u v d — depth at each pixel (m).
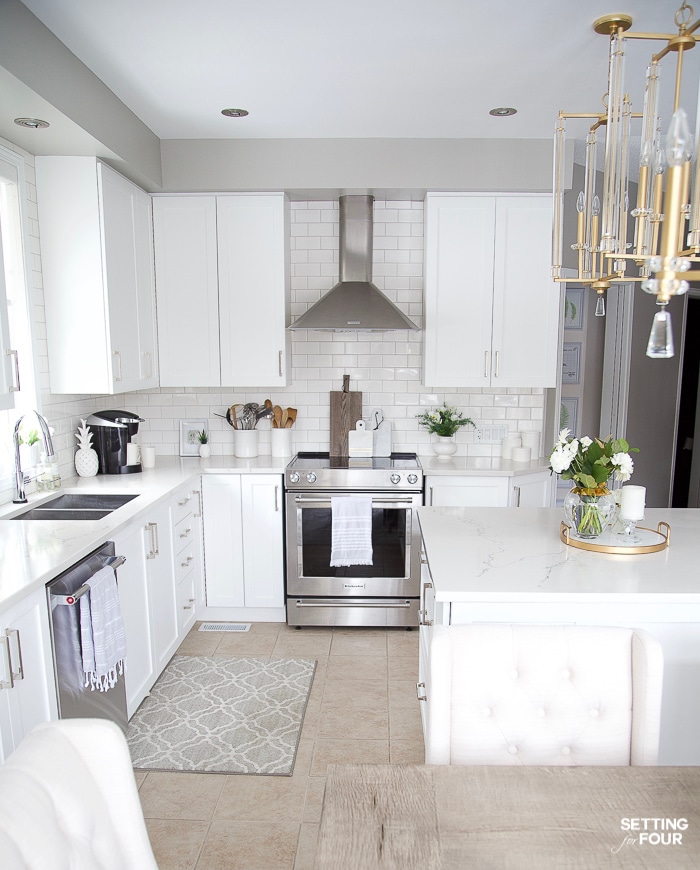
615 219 1.89
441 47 2.37
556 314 3.71
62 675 1.99
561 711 1.38
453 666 1.39
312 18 2.13
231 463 3.75
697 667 1.95
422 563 2.53
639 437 4.69
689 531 2.44
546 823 1.08
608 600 1.82
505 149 3.47
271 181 3.50
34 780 1.00
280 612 3.74
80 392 3.04
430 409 4.04
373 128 3.30
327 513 3.51
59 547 2.10
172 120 3.16
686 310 4.97
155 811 2.19
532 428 4.07
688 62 2.45
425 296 3.69
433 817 1.09
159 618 2.94
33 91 2.12
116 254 3.08
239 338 3.68
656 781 1.19
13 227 2.76
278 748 2.53
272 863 1.96
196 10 2.08
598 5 2.05
